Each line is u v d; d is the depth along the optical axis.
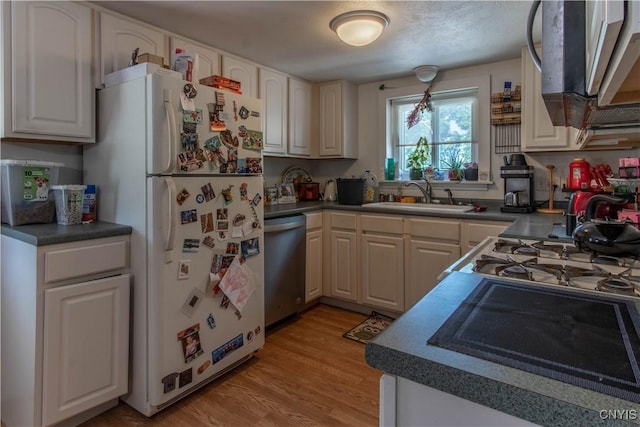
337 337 2.65
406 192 3.46
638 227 1.44
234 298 2.08
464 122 3.23
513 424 0.56
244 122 2.11
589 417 0.49
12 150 1.94
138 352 1.80
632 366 0.59
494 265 1.22
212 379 2.05
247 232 2.15
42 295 1.54
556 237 1.67
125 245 1.79
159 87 1.71
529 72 2.57
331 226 3.20
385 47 2.63
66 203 1.83
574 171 2.27
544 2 0.94
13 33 1.71
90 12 1.96
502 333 0.71
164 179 1.73
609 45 0.50
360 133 3.66
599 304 0.87
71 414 1.62
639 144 2.04
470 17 2.15
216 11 2.07
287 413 1.81
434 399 0.62
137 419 1.76
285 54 2.76
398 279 2.88
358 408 1.86
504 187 2.88
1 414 1.82
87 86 1.94
